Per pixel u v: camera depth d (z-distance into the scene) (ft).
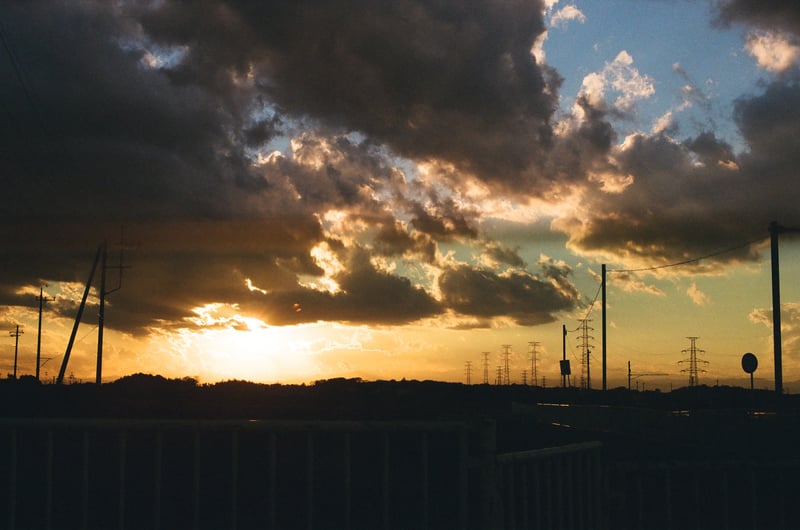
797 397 152.76
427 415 136.26
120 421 20.74
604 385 196.65
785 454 84.12
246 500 29.19
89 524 27.20
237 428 20.76
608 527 31.42
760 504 35.55
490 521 20.17
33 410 122.42
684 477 39.93
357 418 125.29
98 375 187.83
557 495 24.29
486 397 225.56
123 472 20.66
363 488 28.30
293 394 167.02
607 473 32.19
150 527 27.14
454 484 26.86
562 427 127.03
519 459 21.81
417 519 25.71
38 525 26.55
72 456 34.37
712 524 34.99
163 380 166.50
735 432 93.15
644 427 117.50
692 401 246.68
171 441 36.68
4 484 29.71
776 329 114.21
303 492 29.25
